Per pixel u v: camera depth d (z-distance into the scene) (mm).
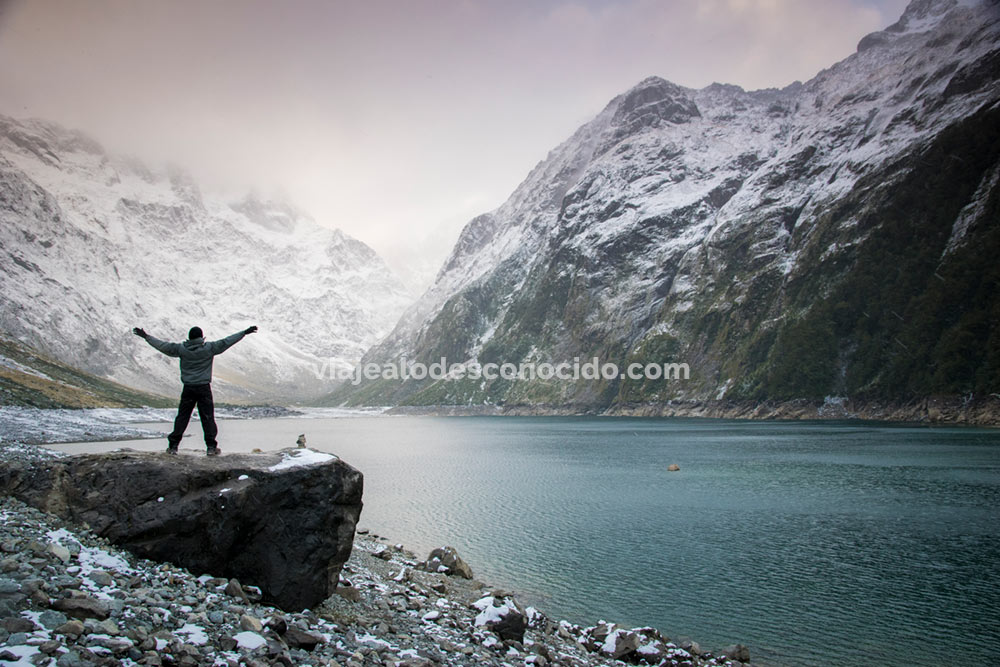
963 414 172625
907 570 37156
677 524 50969
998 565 38000
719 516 54188
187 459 18516
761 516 53969
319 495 19344
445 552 35219
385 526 50500
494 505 60531
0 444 37938
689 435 160125
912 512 54531
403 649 17312
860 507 57219
